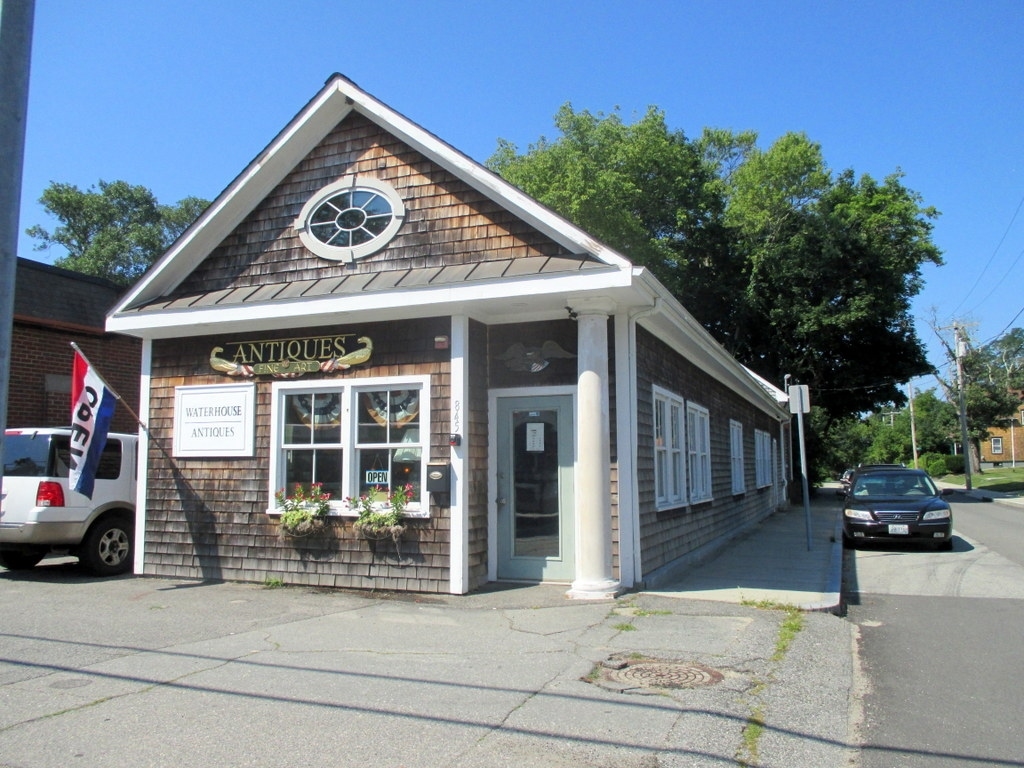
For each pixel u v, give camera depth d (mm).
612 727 4672
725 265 37531
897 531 14930
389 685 5473
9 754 4246
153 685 5473
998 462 81688
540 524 9445
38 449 9977
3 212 4273
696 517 12945
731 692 5395
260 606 8305
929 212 40312
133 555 10719
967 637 7652
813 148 39438
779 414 25047
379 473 9398
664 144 34781
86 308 15953
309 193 10281
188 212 45375
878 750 4574
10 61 4367
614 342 9305
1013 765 4379
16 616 7816
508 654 6312
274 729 4621
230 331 10156
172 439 10406
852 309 34719
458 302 8758
